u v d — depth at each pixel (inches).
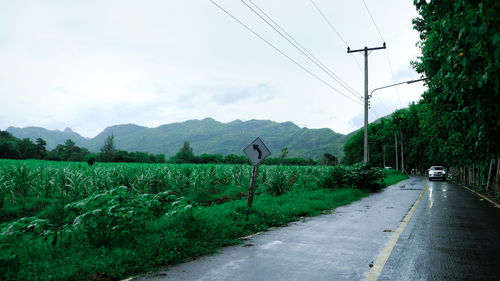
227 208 420.5
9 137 4033.0
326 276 179.2
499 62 186.1
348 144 4195.4
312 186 856.3
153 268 195.3
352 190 770.2
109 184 561.3
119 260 195.2
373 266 196.7
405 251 232.7
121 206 249.0
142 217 272.8
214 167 864.3
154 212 295.1
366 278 175.0
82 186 526.6
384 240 270.1
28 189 528.4
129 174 622.2
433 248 241.1
